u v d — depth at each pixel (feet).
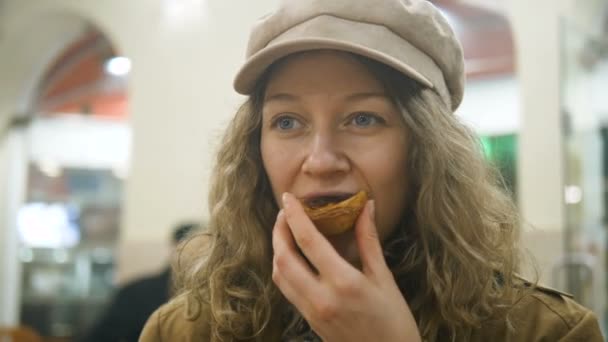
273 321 2.62
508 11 7.85
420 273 2.53
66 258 14.40
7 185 14.32
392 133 2.33
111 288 14.11
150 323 2.89
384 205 2.32
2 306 13.98
